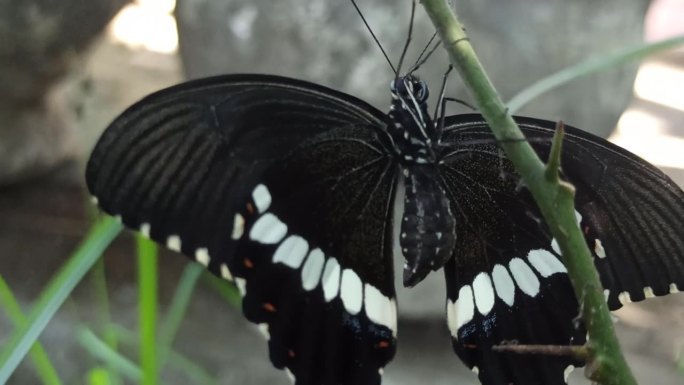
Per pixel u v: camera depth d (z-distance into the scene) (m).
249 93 0.25
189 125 0.24
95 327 0.41
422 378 0.41
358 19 0.37
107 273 0.46
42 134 0.53
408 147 0.26
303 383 0.26
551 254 0.26
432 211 0.26
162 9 0.80
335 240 0.26
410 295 0.42
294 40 0.38
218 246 0.25
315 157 0.26
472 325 0.26
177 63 0.68
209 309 0.45
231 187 0.25
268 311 0.26
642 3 0.39
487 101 0.22
